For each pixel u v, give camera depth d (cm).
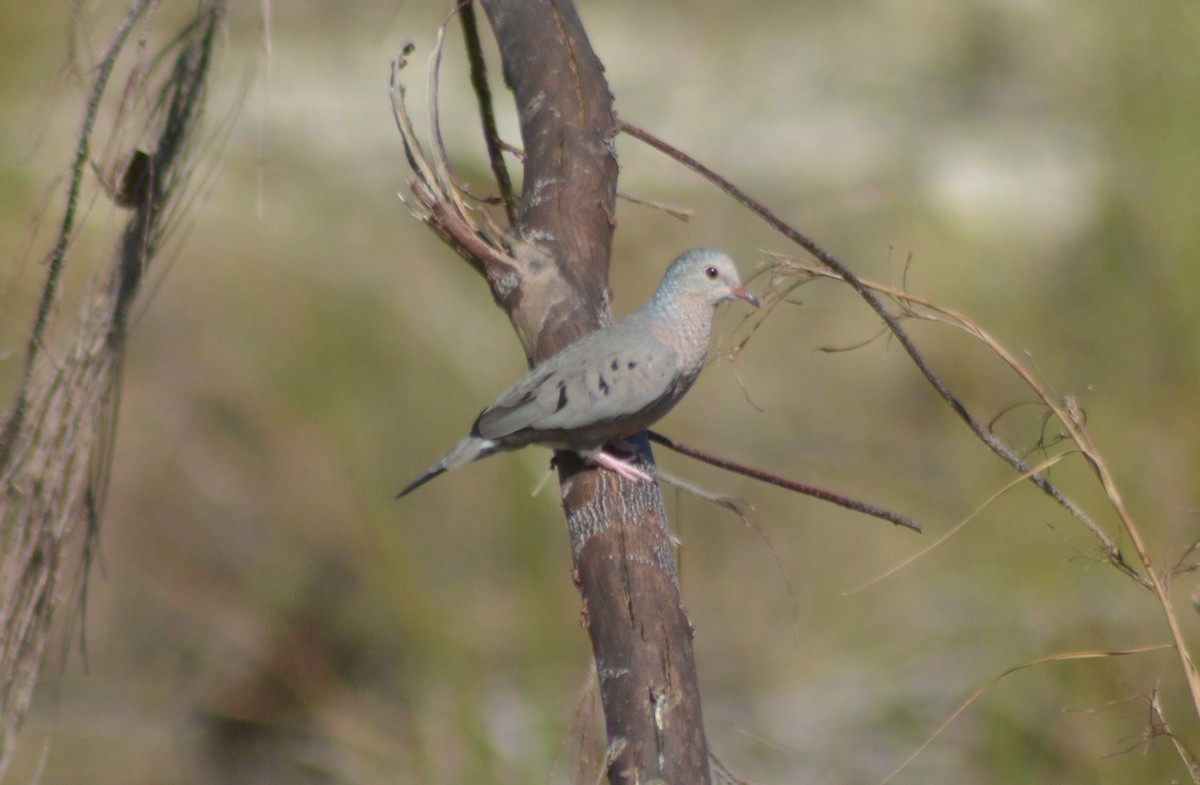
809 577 1367
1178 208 1166
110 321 589
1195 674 603
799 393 1537
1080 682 1032
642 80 1991
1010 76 1920
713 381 1524
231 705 1230
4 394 916
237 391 1386
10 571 570
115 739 1233
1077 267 1449
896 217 1719
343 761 1131
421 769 1052
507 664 1156
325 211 1549
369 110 1716
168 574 1312
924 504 1340
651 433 704
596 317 695
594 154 673
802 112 1927
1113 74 1256
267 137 1616
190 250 1464
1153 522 1077
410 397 1394
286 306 1427
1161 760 973
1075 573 1097
